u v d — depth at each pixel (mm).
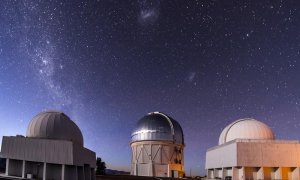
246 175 52438
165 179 68500
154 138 100562
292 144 52000
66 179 46281
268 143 52125
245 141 53344
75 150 46125
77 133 52500
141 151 101062
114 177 69750
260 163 51406
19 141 45750
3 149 45656
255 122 62031
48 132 48969
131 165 103938
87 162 54781
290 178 51938
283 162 51438
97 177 67875
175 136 102062
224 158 58188
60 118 50844
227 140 62625
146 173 99062
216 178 61844
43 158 44844
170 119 104000
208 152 72062
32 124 50031
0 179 42375
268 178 52188
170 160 100188
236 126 62438
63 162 44500
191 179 70250
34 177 45250
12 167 46250
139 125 103812
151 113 106938
